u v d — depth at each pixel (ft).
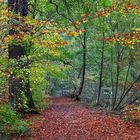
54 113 69.31
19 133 41.50
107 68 91.66
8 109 42.06
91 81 119.96
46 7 73.77
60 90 157.58
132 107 63.67
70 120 58.85
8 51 48.55
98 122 55.52
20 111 56.90
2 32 38.11
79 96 115.75
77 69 123.65
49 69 57.00
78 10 73.97
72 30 40.96
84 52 96.99
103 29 72.64
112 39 46.19
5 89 43.47
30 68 41.68
